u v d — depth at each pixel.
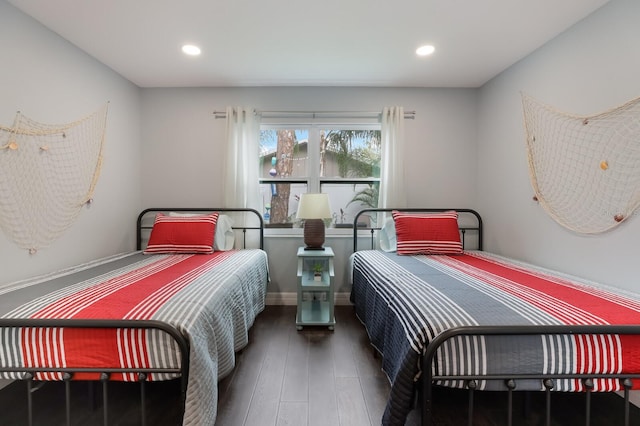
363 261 2.43
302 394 1.61
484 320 1.13
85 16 1.87
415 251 2.58
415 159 3.11
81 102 2.29
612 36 1.71
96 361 1.13
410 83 2.98
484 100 2.98
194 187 3.09
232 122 2.99
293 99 3.08
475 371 1.08
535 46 2.25
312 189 3.17
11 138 1.76
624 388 1.08
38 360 1.13
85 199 2.32
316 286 2.47
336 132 3.20
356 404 1.54
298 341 2.25
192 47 2.27
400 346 1.29
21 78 1.81
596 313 1.18
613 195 1.72
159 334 1.14
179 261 2.24
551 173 2.16
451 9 1.82
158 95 3.05
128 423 1.40
